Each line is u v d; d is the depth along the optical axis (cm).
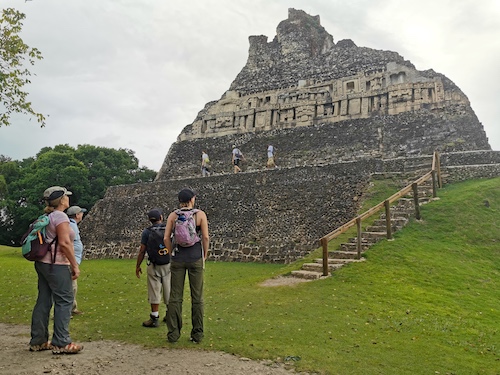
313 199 2112
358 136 2834
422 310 907
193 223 686
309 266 1292
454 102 2781
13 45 1321
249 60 3953
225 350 639
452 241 1443
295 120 3216
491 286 1147
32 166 4506
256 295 1020
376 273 1167
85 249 2725
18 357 610
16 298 1136
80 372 543
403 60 3138
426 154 2541
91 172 4494
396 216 1616
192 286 684
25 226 4394
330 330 748
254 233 2127
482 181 1941
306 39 3856
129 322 834
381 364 607
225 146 3331
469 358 659
